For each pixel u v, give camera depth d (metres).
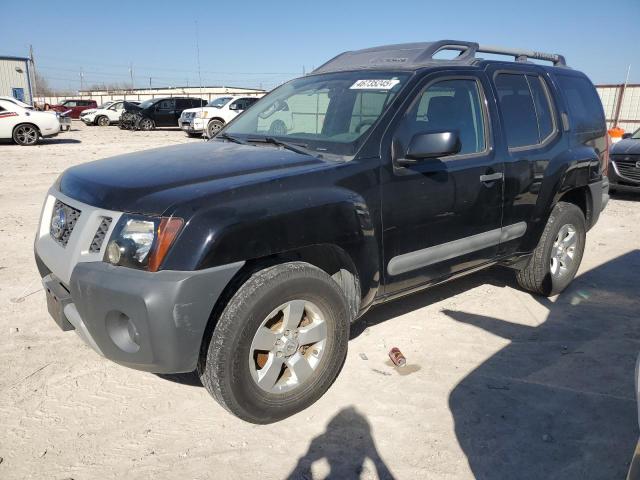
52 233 3.10
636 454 1.78
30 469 2.54
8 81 29.80
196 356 2.59
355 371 3.44
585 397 3.20
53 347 3.67
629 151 9.13
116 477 2.51
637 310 4.49
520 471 2.58
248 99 20.86
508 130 4.04
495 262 4.18
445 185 3.51
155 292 2.43
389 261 3.33
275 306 2.73
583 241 4.82
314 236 2.84
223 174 2.87
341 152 3.24
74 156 13.84
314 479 2.51
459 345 3.82
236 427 2.88
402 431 2.86
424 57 3.85
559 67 4.89
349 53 4.57
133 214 2.58
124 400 3.10
